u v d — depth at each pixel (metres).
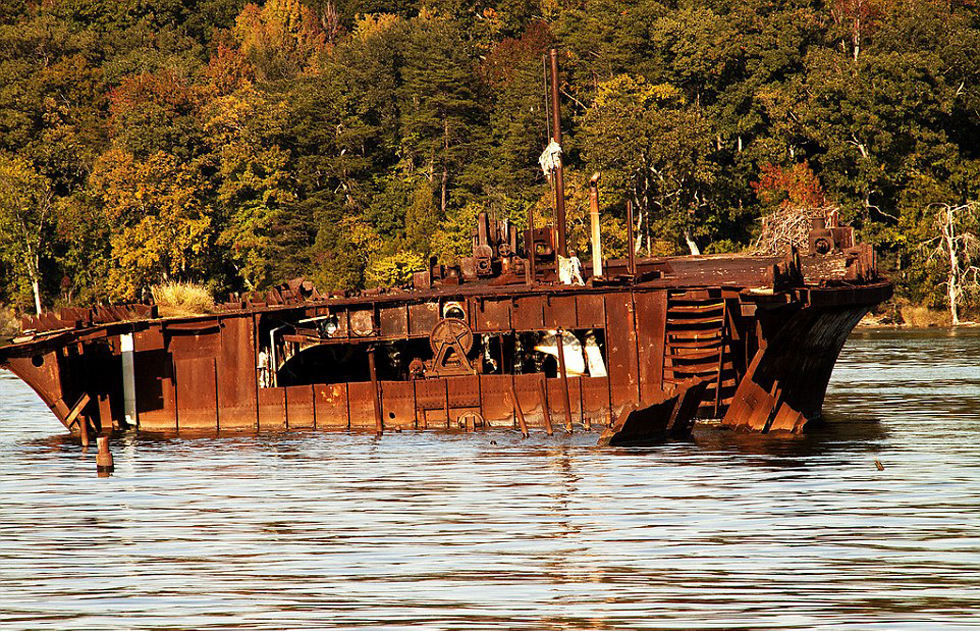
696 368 161.12
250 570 94.00
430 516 111.88
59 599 87.06
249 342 171.25
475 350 173.00
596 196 175.25
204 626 80.50
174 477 138.62
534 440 156.62
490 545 100.00
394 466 141.00
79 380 177.75
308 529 107.81
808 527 104.38
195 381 173.38
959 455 142.62
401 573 92.19
